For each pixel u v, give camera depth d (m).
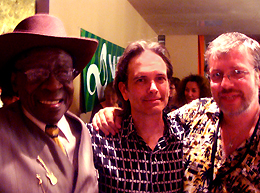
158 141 1.13
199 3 3.27
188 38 5.70
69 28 1.84
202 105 1.26
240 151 1.05
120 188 1.08
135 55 1.11
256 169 1.01
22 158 0.71
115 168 1.10
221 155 1.11
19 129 0.76
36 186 0.71
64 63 0.79
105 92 2.36
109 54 2.67
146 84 1.07
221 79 1.03
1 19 1.29
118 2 2.97
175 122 1.23
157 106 1.08
